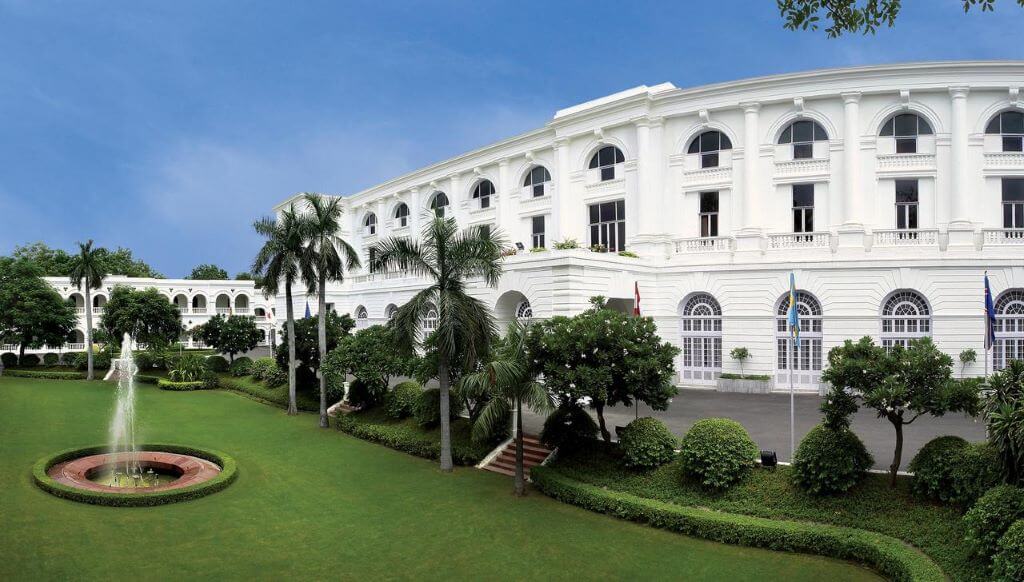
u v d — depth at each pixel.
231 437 25.20
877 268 28.80
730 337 31.09
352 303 48.44
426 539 14.74
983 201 29.16
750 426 21.44
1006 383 12.58
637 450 16.97
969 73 28.88
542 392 16.92
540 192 40.34
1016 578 9.74
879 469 15.87
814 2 11.45
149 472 20.81
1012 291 27.88
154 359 44.94
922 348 13.80
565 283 27.47
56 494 16.95
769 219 31.64
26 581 12.13
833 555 13.10
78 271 43.31
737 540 13.94
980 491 12.34
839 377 14.05
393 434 23.50
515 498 17.39
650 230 33.59
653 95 33.66
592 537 14.65
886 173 30.08
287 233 28.73
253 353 68.94
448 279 20.12
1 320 44.66
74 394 35.59
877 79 29.75
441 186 47.34
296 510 16.70
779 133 31.77
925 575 11.17
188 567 13.13
